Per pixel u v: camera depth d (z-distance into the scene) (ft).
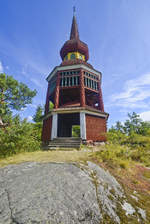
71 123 66.08
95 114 39.68
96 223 5.86
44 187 7.56
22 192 6.97
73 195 7.32
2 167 11.87
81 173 10.94
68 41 57.47
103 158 19.15
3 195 6.70
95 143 34.76
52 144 31.60
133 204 9.21
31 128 27.30
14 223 4.76
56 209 5.81
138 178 16.37
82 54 59.36
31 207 5.72
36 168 11.14
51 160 14.61
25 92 58.39
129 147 26.17
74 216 5.72
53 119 37.32
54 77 48.93
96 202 7.48
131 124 70.03
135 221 7.16
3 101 49.57
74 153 21.67
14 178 8.93
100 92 46.47
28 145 26.05
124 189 11.52
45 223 4.89
